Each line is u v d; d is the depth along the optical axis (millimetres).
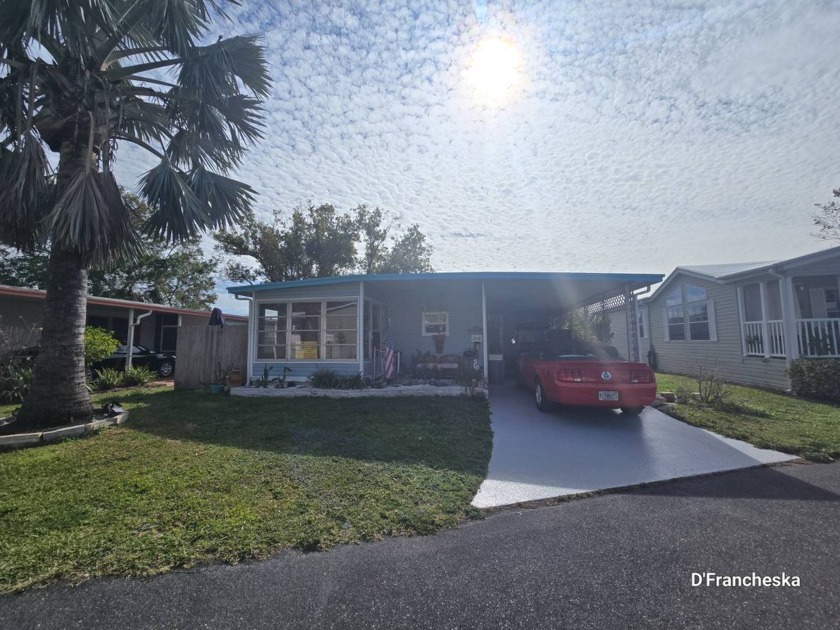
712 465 4402
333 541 2855
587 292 10422
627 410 6930
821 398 8219
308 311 10250
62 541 2842
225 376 10039
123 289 24125
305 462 4438
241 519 3141
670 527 3002
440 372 10477
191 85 6816
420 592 2283
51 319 6141
